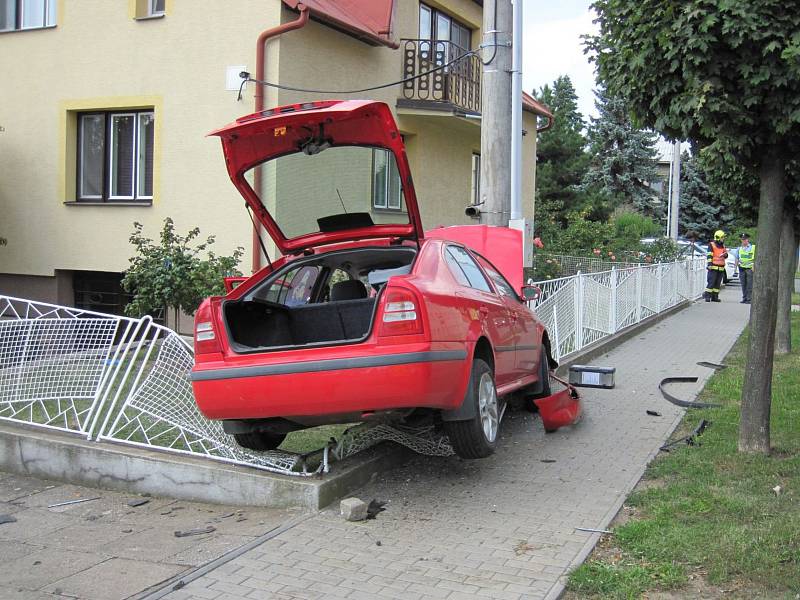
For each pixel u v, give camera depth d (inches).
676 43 221.1
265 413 210.2
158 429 263.3
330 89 513.0
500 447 278.2
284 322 249.1
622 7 235.6
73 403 263.9
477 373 230.2
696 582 166.7
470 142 707.4
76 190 537.0
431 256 233.5
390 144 233.9
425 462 259.8
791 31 210.2
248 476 221.6
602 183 1792.6
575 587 167.0
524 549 187.6
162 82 495.8
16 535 203.3
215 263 418.0
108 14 510.6
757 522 194.7
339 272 271.9
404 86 598.9
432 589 167.6
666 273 762.2
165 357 259.8
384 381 199.0
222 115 480.1
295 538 196.1
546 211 1389.0
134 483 236.4
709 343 550.3
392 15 553.3
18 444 255.0
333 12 503.8
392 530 200.8
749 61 215.8
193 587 170.6
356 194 258.7
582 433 296.2
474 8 710.5
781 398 335.0
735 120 220.1
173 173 495.2
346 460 240.5
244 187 252.2
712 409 327.6
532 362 305.7
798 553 174.6
